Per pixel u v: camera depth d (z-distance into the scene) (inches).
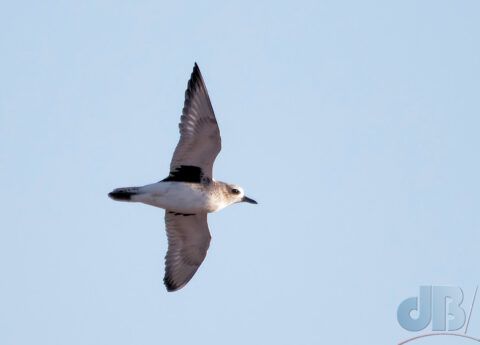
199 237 783.7
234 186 762.2
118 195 721.0
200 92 728.3
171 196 722.8
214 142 729.6
